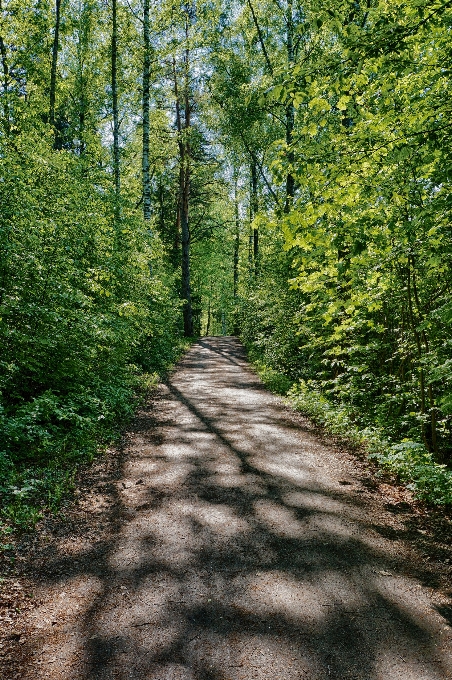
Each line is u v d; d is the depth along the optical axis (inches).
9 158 324.2
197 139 947.3
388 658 119.3
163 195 1237.7
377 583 152.8
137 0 698.8
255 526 193.6
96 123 927.7
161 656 119.6
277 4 656.4
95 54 833.5
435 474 216.7
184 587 150.1
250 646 123.4
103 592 146.9
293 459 280.2
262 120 767.1
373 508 211.6
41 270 288.7
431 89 203.0
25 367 293.7
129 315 448.5
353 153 195.8
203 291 1676.9
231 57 762.2
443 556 169.3
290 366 556.4
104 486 233.1
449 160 190.4
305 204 201.9
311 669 115.5
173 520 198.2
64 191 389.1
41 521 191.8
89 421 292.0
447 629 130.4
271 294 612.1
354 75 197.2
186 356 852.6
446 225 195.2
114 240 476.1
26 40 749.3
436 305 267.0
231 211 1453.0
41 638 125.7
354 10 193.0
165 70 782.5
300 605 141.1
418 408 315.0
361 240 183.2
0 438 248.2
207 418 380.5
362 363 362.9
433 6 161.8
